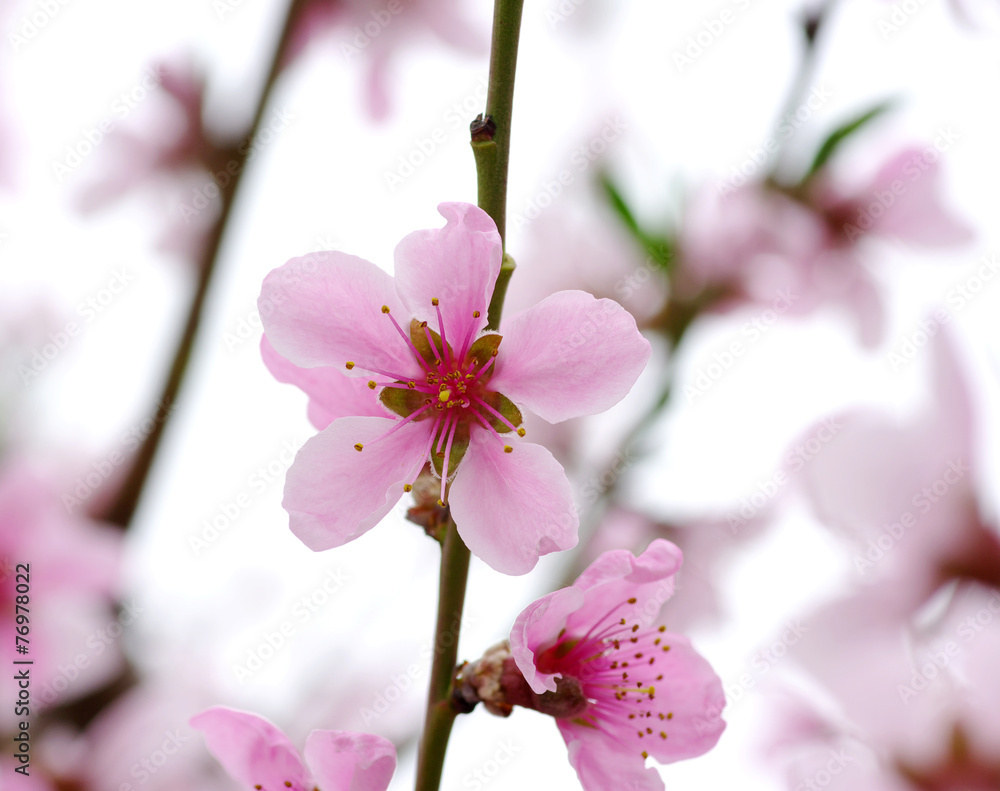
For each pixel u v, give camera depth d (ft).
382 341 1.45
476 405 1.45
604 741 1.47
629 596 1.47
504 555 1.44
